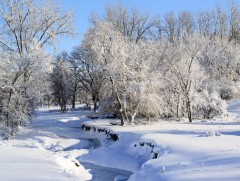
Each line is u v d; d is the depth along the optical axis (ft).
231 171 32.22
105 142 87.25
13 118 92.32
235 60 181.98
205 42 177.47
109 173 58.75
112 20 187.42
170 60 121.70
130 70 108.06
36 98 95.20
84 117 152.66
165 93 120.98
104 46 105.60
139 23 196.95
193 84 123.24
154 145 60.34
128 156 67.21
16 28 100.94
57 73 208.03
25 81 93.30
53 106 306.35
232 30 216.95
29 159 44.70
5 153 49.37
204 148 47.44
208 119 123.03
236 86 173.88
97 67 111.04
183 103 125.39
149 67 113.70
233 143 50.90
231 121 110.42
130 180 42.04
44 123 137.59
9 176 35.55
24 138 90.12
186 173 34.76
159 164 43.91
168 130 80.43
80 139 95.55
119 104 104.06
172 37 209.26
